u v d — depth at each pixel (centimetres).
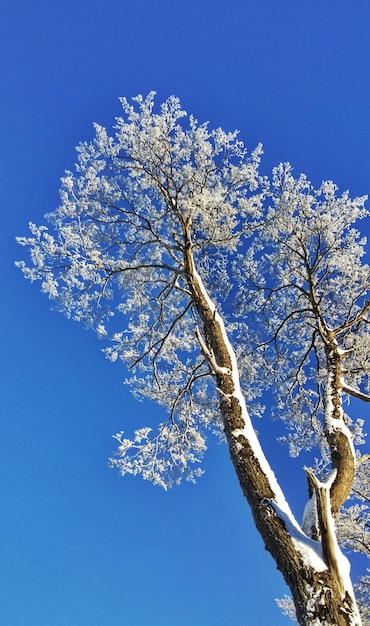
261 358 877
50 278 768
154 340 845
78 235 766
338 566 369
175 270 712
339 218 758
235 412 514
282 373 875
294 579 372
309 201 754
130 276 806
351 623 343
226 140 754
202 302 650
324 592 356
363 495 970
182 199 746
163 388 834
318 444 870
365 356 757
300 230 759
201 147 740
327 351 651
